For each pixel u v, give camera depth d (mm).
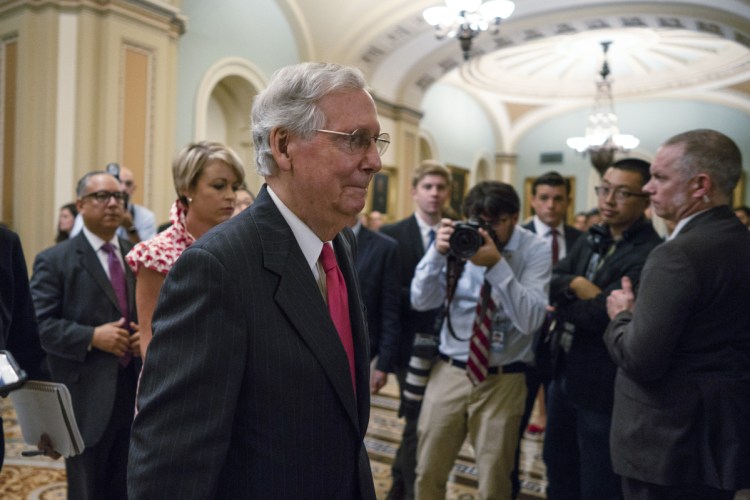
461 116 13875
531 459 3885
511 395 2295
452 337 2412
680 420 1682
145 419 984
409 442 2906
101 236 2533
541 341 2719
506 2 6180
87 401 2285
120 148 5363
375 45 8812
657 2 8414
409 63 9641
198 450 945
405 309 3258
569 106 14906
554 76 13500
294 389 1025
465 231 2129
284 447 1018
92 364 2320
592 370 2291
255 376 1008
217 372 970
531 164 15695
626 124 14664
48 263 2475
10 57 5441
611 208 2344
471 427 2338
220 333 979
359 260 3096
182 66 6219
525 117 15391
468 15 6375
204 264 1000
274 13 7543
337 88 1073
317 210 1116
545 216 3645
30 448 3672
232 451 1014
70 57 5223
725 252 1678
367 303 3066
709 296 1672
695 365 1697
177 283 1011
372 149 1104
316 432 1052
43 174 5254
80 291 2439
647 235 2336
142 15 5516
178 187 1844
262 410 1008
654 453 1710
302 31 7930
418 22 8531
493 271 2148
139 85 5516
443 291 2529
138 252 1770
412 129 10453
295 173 1102
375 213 8609
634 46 11852
